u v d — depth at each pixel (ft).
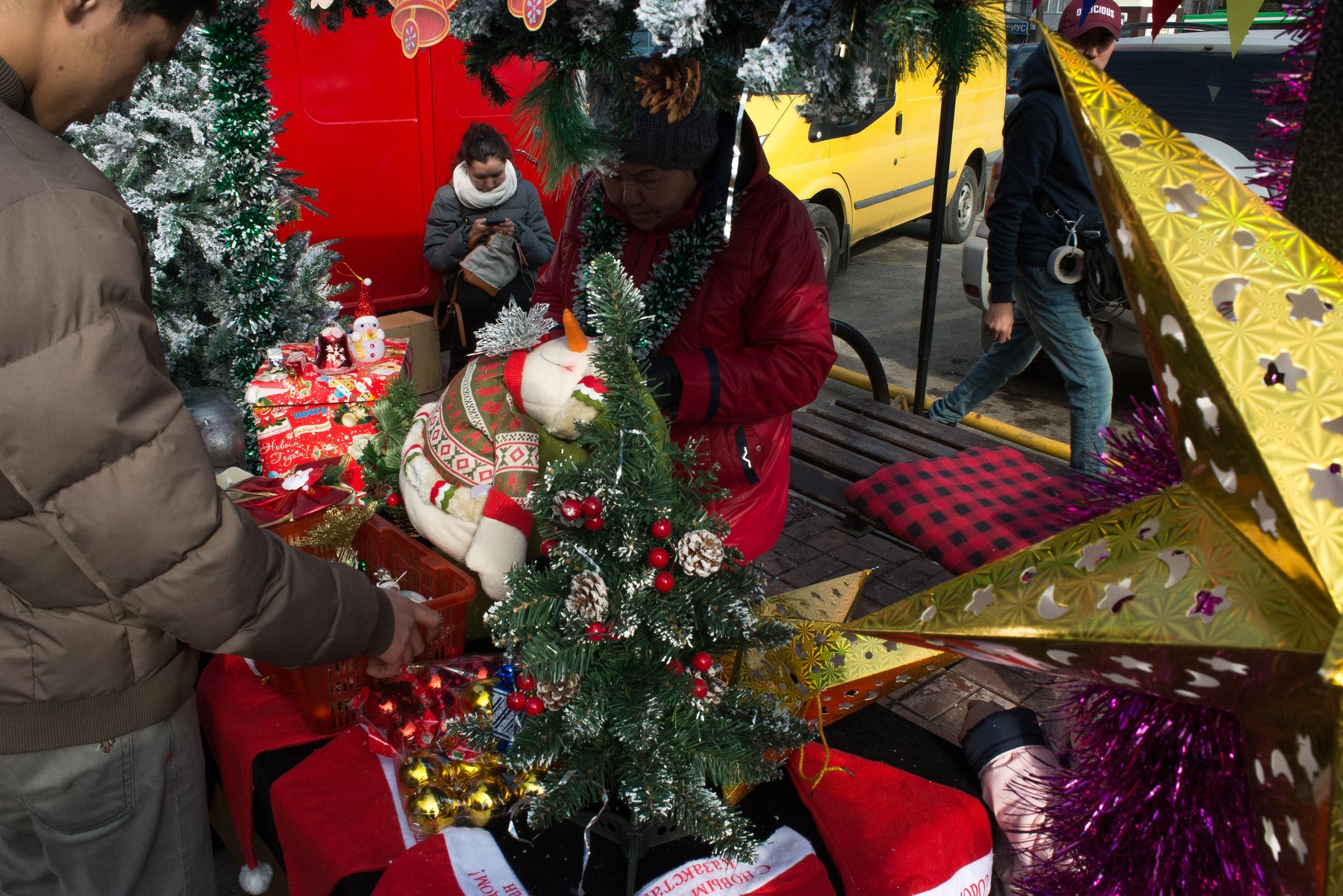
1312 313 2.31
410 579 6.52
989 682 8.25
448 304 15.90
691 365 6.28
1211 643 2.35
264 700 6.09
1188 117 14.48
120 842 4.66
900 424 13.78
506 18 4.62
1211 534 2.55
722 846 4.49
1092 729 3.59
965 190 29.66
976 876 5.32
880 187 25.11
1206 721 3.04
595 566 4.36
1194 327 2.31
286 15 15.89
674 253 6.39
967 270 17.67
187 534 3.85
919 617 2.92
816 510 11.62
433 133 18.04
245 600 4.12
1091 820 3.53
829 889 4.83
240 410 11.21
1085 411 12.69
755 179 6.41
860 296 25.23
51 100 3.97
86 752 4.45
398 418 7.21
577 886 4.81
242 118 11.16
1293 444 2.25
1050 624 2.64
